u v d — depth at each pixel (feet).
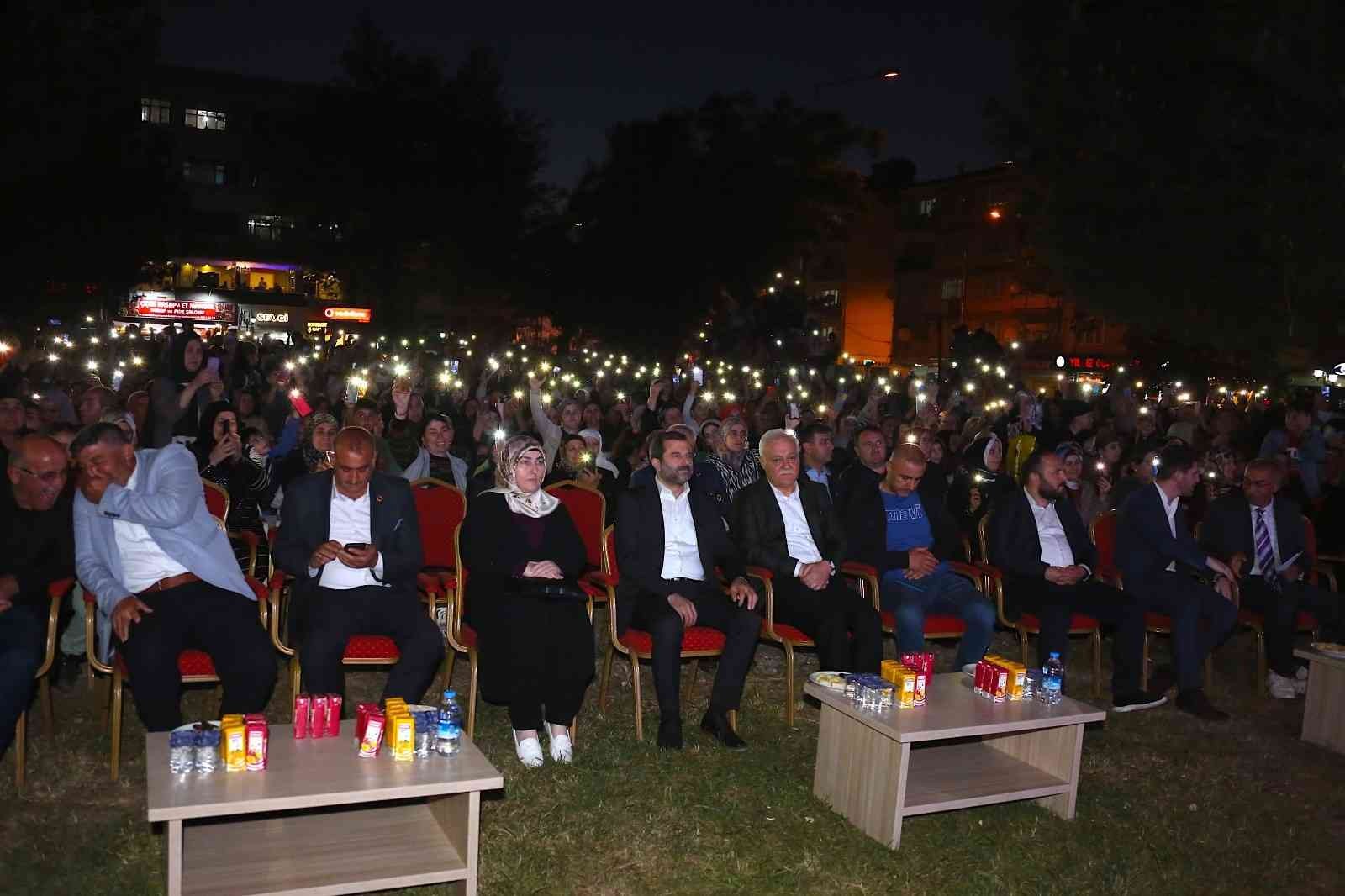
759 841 14.55
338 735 13.24
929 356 143.84
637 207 111.45
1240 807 16.81
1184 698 21.13
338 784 11.60
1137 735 19.77
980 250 137.08
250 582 18.03
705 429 30.63
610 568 20.10
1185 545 21.50
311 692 16.03
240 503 21.25
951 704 15.72
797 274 126.93
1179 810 16.51
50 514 16.12
